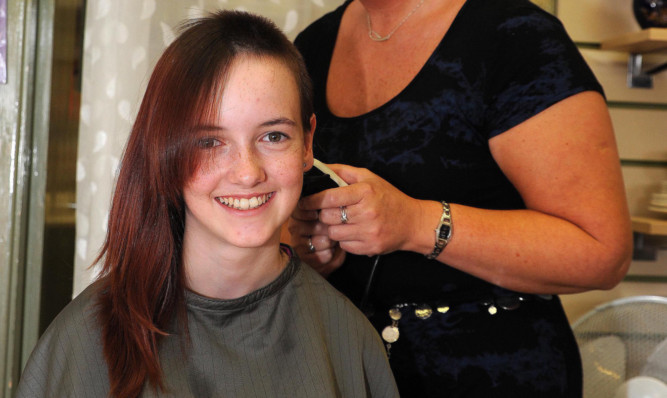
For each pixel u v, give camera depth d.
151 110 0.80
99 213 1.42
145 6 1.41
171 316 0.83
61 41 1.58
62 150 1.65
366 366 0.92
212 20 0.82
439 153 1.08
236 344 0.84
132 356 0.78
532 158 1.02
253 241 0.80
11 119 1.45
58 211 1.64
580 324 1.34
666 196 2.11
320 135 1.22
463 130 1.08
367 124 1.14
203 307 0.83
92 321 0.81
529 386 1.04
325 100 1.25
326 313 0.91
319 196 0.98
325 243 1.08
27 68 1.46
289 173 0.82
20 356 1.52
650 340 1.29
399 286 1.11
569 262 1.00
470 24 1.09
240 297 0.85
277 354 0.85
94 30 1.43
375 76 1.18
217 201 0.80
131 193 0.84
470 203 1.10
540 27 1.04
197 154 0.78
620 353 1.31
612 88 2.21
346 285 1.16
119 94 1.41
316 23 1.34
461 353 1.06
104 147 1.42
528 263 1.01
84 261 1.48
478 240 1.01
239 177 0.77
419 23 1.14
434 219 1.02
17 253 1.48
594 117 1.00
